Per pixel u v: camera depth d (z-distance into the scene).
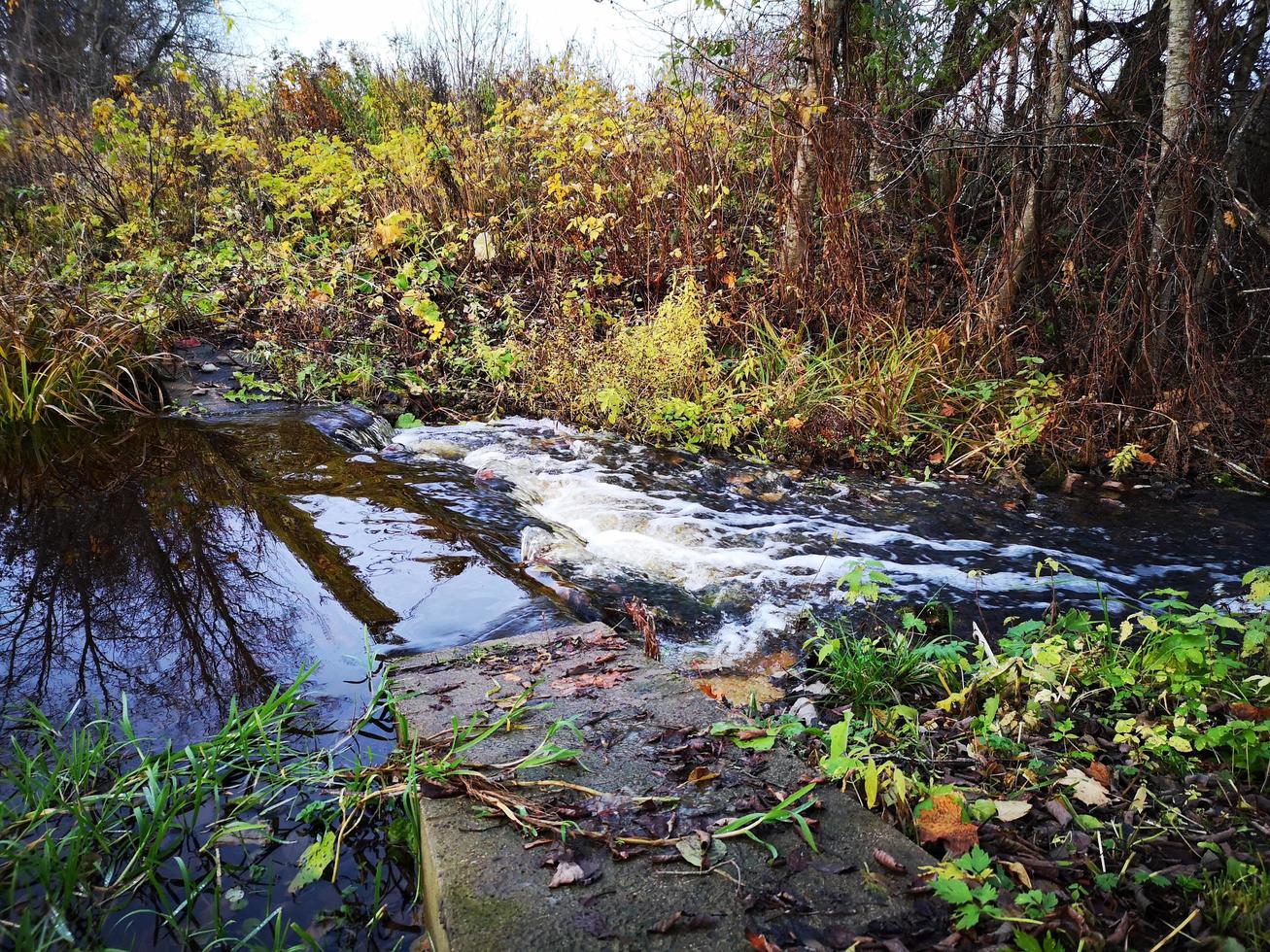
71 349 5.64
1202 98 6.36
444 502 4.49
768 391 6.37
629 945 1.59
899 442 6.27
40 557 3.45
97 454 4.81
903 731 2.76
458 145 8.66
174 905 1.83
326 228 8.04
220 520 3.89
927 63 7.58
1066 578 4.36
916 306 7.35
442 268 7.59
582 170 7.85
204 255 7.85
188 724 2.41
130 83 9.15
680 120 7.81
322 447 5.16
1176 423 6.02
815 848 1.86
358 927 1.82
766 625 3.75
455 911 1.67
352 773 2.22
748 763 2.21
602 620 3.39
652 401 6.36
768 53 7.67
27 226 8.07
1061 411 6.12
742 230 7.57
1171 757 2.51
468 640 2.98
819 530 4.91
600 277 7.42
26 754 2.23
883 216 7.64
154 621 2.98
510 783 2.09
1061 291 6.84
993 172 7.50
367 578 3.39
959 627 3.79
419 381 6.78
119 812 2.07
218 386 6.30
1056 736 2.64
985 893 1.66
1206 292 6.61
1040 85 6.98
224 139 8.47
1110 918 1.77
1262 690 2.84
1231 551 4.82
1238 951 1.62
